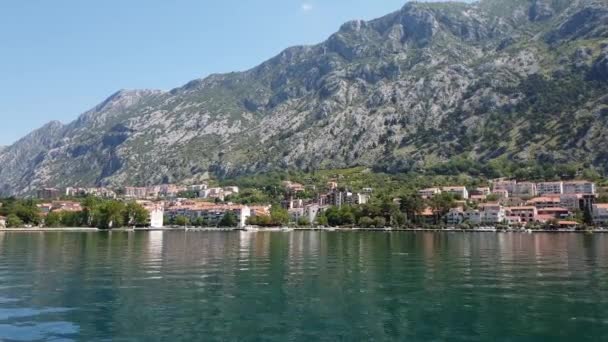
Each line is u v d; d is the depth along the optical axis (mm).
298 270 68125
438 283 56125
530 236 188750
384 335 34625
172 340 33000
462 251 105562
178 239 163250
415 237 179875
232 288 52188
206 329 35625
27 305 42844
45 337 33406
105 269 68188
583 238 170500
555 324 37438
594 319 38812
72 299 45625
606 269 69812
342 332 35312
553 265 75375
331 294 48938
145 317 38812
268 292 49875
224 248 115188
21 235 186875
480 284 55500
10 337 33344
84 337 33438
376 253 99438
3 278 58625
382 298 47000
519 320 38625
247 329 35781
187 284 54594
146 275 61844
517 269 69812
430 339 33844
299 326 36719
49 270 66688
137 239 159250
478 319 38938
